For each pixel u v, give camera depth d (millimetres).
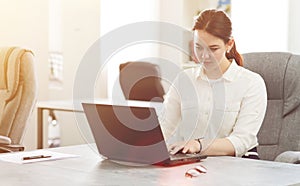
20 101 2949
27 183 1400
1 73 3000
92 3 4410
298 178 1464
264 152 2691
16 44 3920
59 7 4273
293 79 2689
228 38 2123
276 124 2705
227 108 2152
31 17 4004
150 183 1399
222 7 4809
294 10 4430
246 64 2803
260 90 2193
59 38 4309
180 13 4988
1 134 2934
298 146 2637
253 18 4586
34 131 4012
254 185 1369
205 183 1396
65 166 1648
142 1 4891
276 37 4484
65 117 4211
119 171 1569
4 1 3844
